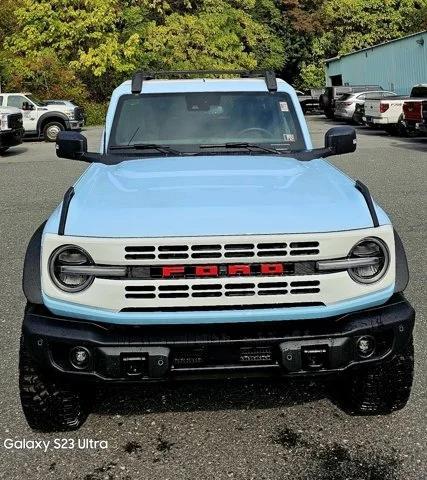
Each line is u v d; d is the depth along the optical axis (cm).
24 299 545
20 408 361
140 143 446
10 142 1733
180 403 368
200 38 3838
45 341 292
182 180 352
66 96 3384
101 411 361
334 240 287
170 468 305
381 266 296
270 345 293
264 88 473
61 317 296
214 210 298
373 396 334
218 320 289
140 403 369
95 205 312
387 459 307
